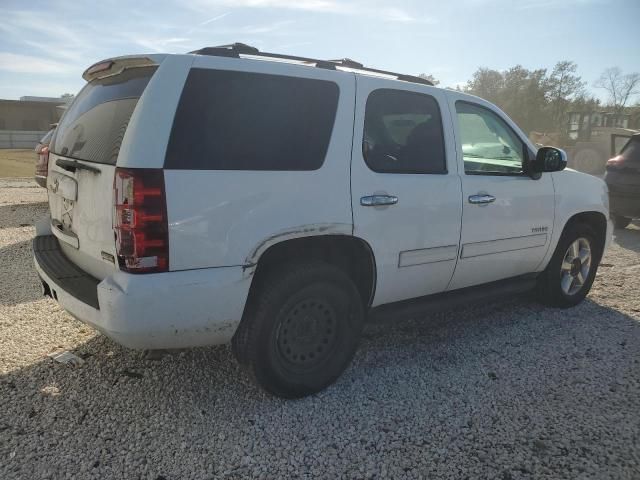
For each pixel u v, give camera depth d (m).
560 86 50.19
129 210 2.60
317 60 3.50
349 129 3.30
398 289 3.64
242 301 2.89
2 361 3.67
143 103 2.70
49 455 2.70
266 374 3.12
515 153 4.43
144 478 2.56
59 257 3.52
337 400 3.31
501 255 4.24
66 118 3.73
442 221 3.73
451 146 3.89
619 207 8.97
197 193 2.72
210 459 2.71
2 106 56.38
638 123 38.12
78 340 4.03
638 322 4.71
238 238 2.84
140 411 3.12
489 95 52.16
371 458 2.75
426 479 2.61
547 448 2.85
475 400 3.33
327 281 3.24
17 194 12.38
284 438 2.90
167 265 2.68
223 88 2.90
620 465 2.72
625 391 3.46
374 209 3.36
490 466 2.71
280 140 3.04
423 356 3.96
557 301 4.97
